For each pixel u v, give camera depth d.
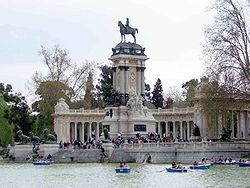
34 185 120.44
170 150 167.50
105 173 139.88
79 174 138.88
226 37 160.62
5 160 199.00
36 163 174.25
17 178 133.38
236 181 117.81
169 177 128.12
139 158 173.75
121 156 175.38
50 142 187.12
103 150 176.62
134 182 121.56
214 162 152.75
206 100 164.38
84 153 180.12
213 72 161.62
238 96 160.88
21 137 195.12
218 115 187.88
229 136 170.38
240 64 159.88
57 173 142.50
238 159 158.00
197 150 161.38
